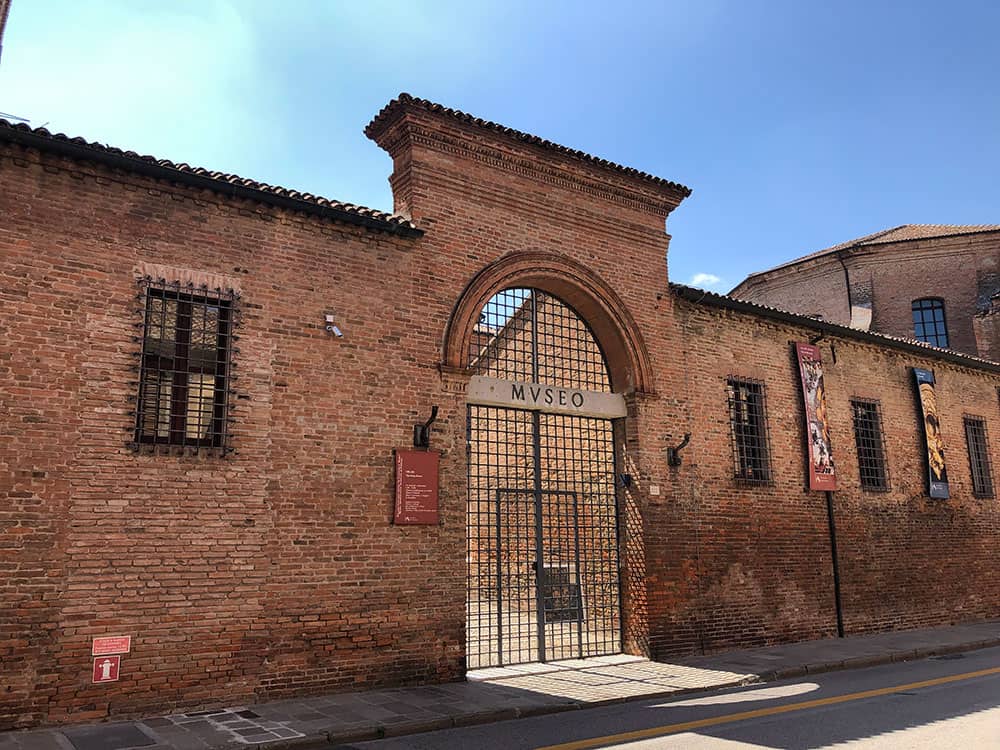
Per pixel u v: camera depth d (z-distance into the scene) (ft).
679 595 44.21
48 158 29.50
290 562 32.07
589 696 33.17
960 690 35.09
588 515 45.34
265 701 30.60
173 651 29.01
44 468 27.66
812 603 50.90
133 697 28.02
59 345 28.63
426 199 38.93
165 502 29.76
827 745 24.82
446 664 35.47
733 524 47.80
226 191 32.86
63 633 27.12
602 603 44.75
